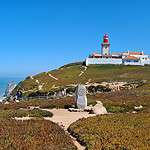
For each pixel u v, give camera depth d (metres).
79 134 36.91
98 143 31.83
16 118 51.31
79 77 173.88
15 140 33.50
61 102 72.25
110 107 61.78
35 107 67.06
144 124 41.97
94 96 82.88
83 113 58.75
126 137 34.12
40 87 156.12
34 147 30.80
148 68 195.88
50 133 37.47
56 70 195.12
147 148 29.53
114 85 133.00
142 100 69.94
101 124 41.97
